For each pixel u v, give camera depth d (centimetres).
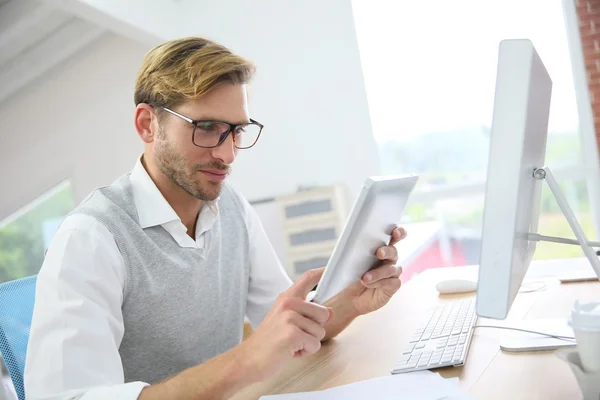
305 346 94
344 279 111
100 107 486
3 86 469
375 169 455
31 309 132
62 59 479
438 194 455
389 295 128
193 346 137
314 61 462
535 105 84
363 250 110
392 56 467
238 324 151
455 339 116
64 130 491
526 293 153
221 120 124
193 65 123
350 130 458
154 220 132
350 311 132
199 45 128
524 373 96
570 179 430
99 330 107
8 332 124
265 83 470
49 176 493
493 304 80
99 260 118
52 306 108
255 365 93
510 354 107
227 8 471
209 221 141
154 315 130
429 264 450
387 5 467
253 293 163
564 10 429
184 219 139
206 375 95
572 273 166
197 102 123
